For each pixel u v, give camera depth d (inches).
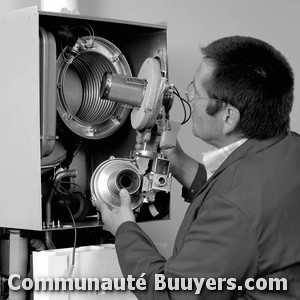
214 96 58.7
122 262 60.0
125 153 82.9
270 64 58.4
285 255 54.9
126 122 82.4
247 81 57.4
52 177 76.0
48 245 74.4
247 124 58.5
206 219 55.0
